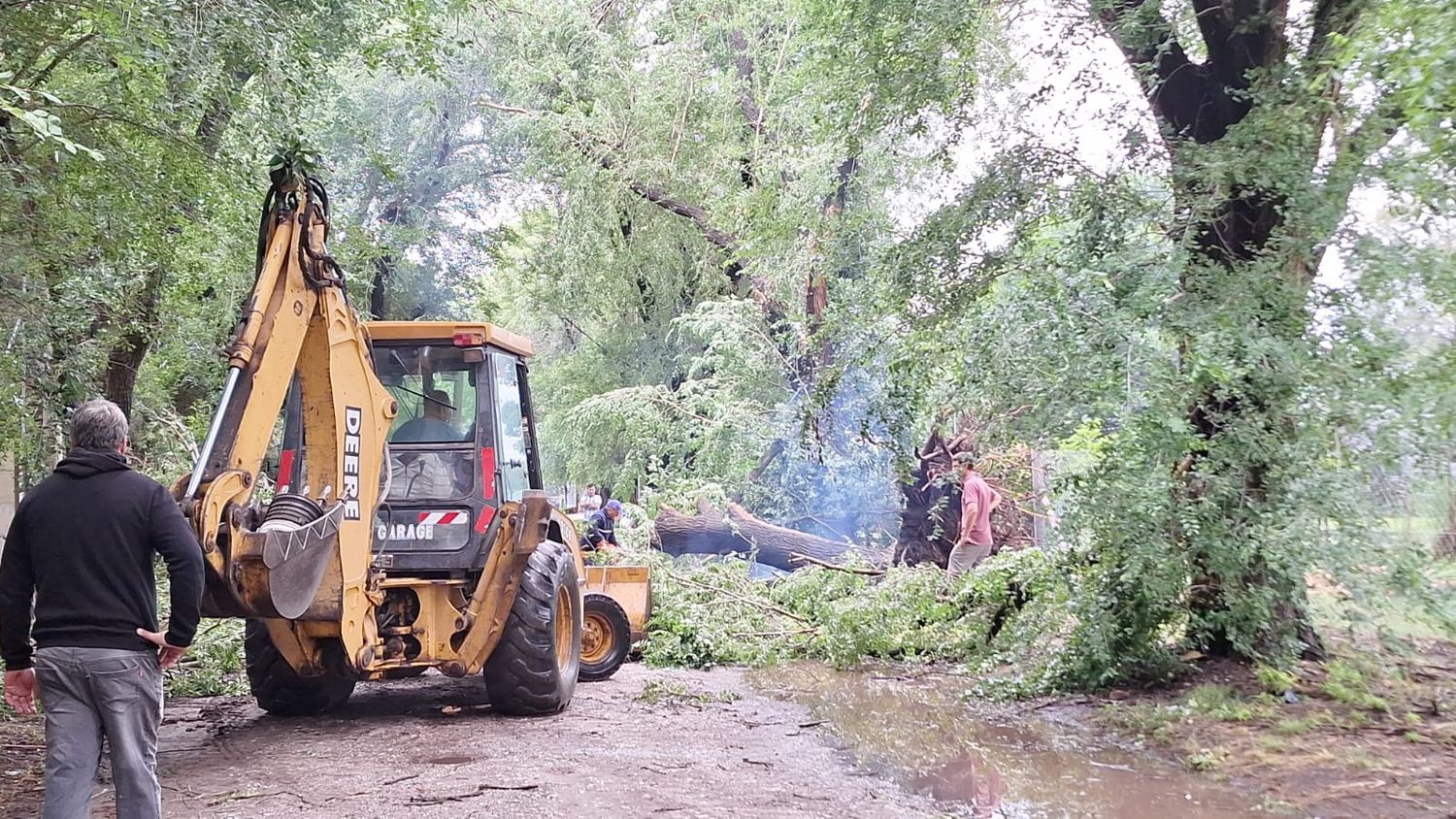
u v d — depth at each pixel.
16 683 4.65
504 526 7.96
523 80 20.78
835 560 14.83
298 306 6.66
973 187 8.73
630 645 10.89
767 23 19.73
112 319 10.70
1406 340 7.24
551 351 27.30
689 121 20.77
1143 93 8.67
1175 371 7.39
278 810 5.55
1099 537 7.98
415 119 22.42
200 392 17.42
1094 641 8.52
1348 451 7.39
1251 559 7.81
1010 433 8.07
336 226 11.35
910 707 8.95
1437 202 6.76
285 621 7.62
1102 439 8.00
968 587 10.95
